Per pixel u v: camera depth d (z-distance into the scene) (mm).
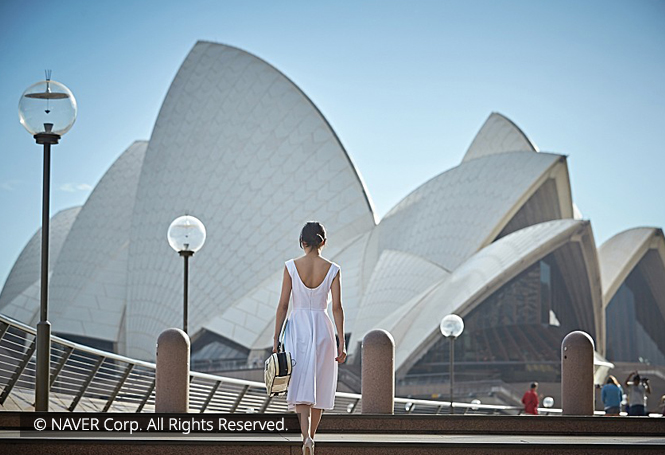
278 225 44656
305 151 45250
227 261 44750
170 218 46656
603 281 46500
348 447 7039
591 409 11258
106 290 50531
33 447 6891
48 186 8805
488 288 37250
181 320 45031
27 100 8742
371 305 41562
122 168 52844
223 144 46125
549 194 42156
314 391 6230
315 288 6473
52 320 51250
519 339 41344
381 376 10594
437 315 37969
